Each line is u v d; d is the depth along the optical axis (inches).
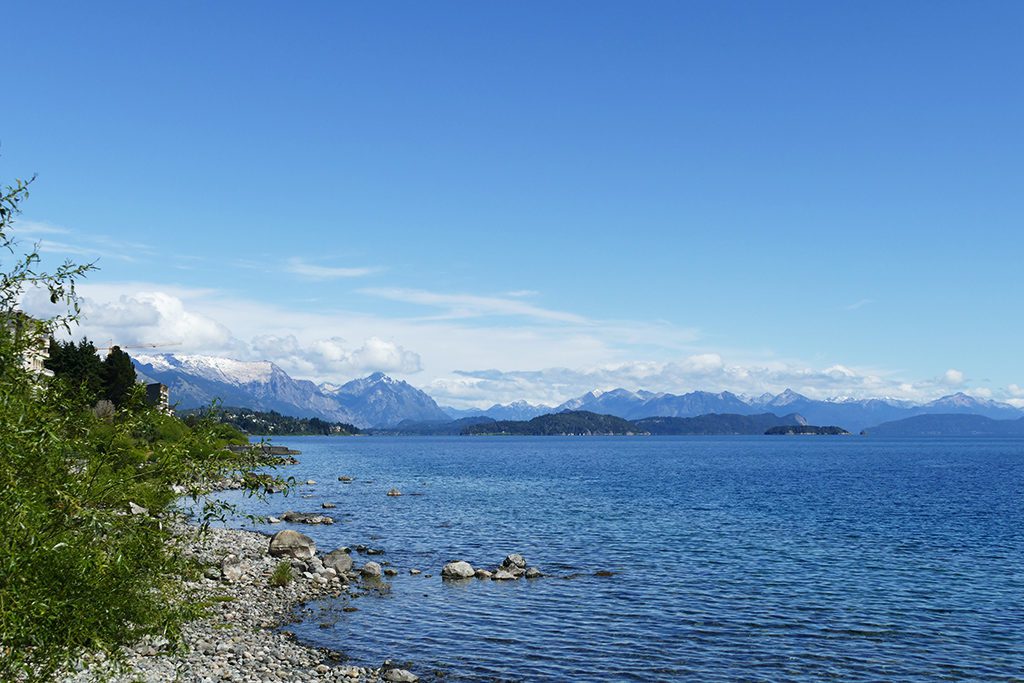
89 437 525.3
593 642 1298.0
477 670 1150.3
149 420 544.7
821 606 1551.4
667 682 1115.9
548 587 1699.1
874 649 1273.4
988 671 1168.8
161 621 639.1
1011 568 1964.8
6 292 491.8
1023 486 4852.4
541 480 5295.3
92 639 509.0
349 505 3415.4
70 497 473.1
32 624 461.1
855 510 3336.6
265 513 3031.5
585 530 2623.0
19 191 481.1
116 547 519.8
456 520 2883.9
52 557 478.0
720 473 6363.2
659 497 3944.4
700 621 1432.1
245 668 1077.8
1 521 444.1
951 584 1764.3
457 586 1699.1
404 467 6993.1
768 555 2137.1
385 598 1569.9
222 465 549.6
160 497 553.3
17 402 468.4
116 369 4082.2
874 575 1863.9
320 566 1779.0
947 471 6761.8
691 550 2215.8
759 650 1263.5
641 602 1571.1
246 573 1662.2
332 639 1278.3
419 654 1216.2
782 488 4635.8
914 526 2792.8
